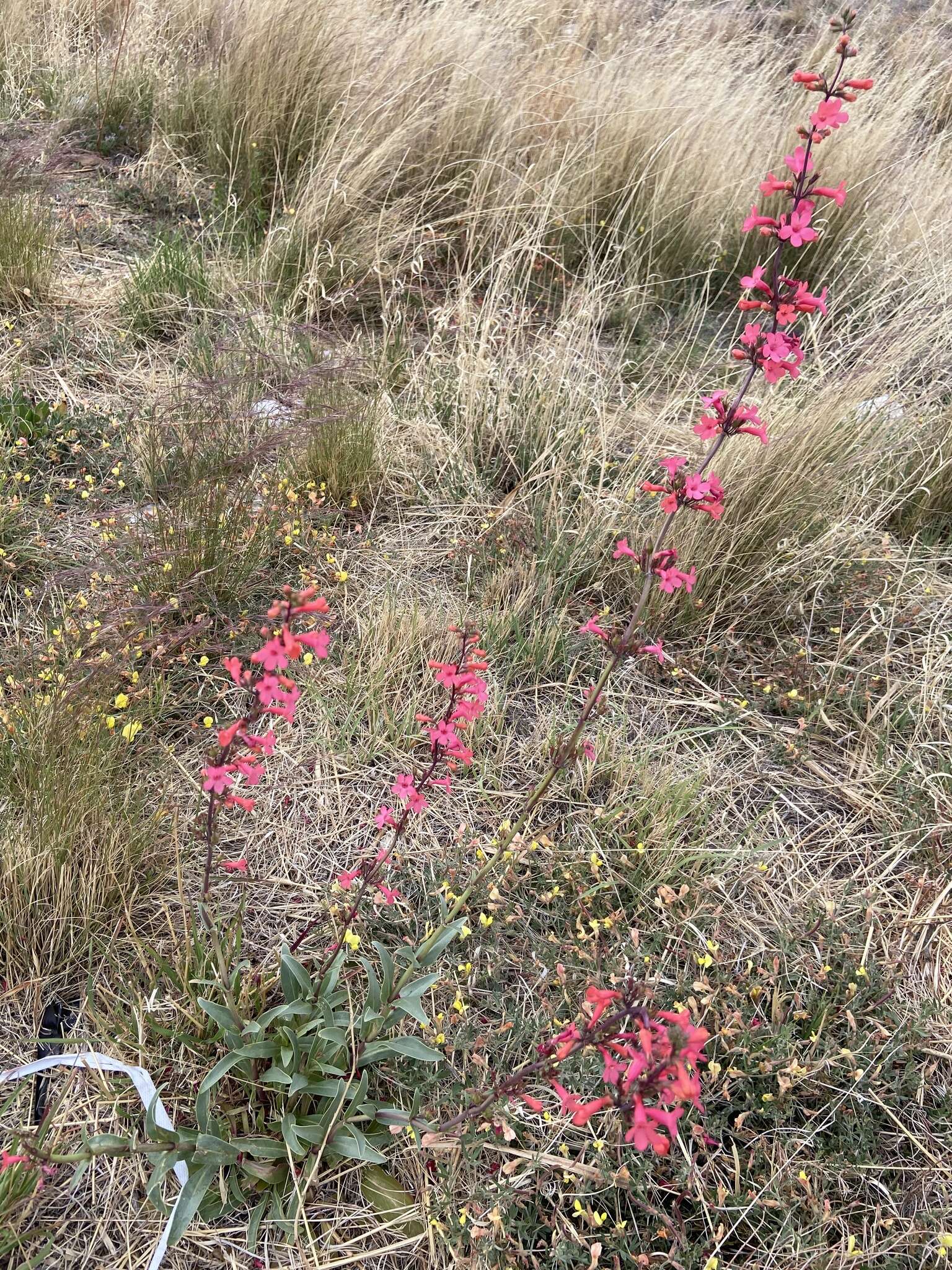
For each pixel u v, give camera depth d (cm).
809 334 450
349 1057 228
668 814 293
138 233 526
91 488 366
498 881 268
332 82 562
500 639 341
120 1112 208
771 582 370
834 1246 221
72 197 537
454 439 421
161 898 256
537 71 630
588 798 306
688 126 568
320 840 282
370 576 369
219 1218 209
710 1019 252
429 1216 208
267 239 501
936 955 278
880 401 445
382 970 226
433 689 326
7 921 236
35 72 630
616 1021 162
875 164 579
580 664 348
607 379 473
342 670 328
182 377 431
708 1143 233
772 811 310
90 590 331
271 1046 211
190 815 280
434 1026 241
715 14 780
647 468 414
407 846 284
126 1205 207
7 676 290
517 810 299
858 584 381
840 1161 230
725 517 371
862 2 837
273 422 402
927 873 296
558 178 521
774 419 405
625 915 274
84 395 418
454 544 381
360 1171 218
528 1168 215
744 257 569
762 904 286
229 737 190
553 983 251
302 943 255
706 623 369
